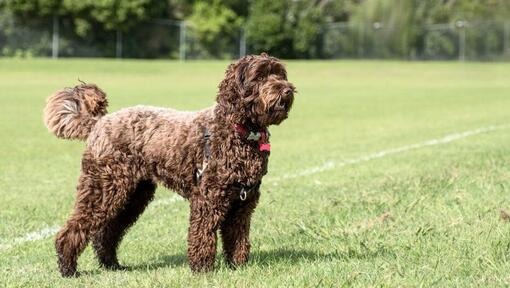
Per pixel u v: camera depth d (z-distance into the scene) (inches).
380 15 3029.0
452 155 649.0
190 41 2928.2
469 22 3011.8
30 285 296.2
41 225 413.4
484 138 786.2
